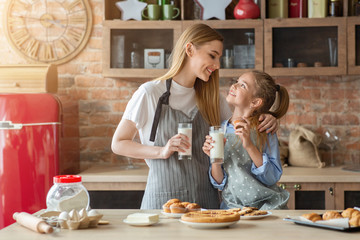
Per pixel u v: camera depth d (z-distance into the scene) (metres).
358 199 3.18
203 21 3.54
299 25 3.48
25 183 3.18
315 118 3.85
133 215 1.61
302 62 3.50
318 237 1.38
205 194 2.22
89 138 3.93
